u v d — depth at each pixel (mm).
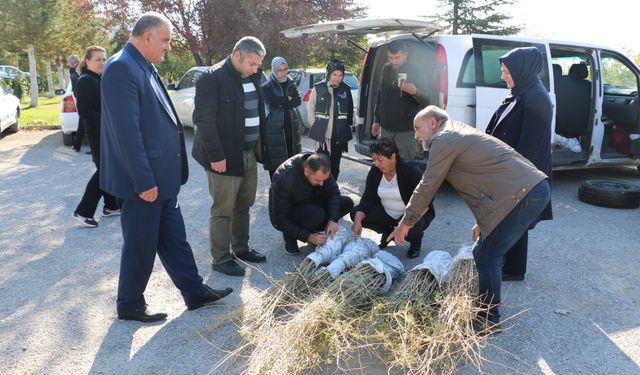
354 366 2840
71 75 10203
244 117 3908
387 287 3512
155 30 3076
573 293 3811
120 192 3117
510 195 2904
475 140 2945
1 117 10711
